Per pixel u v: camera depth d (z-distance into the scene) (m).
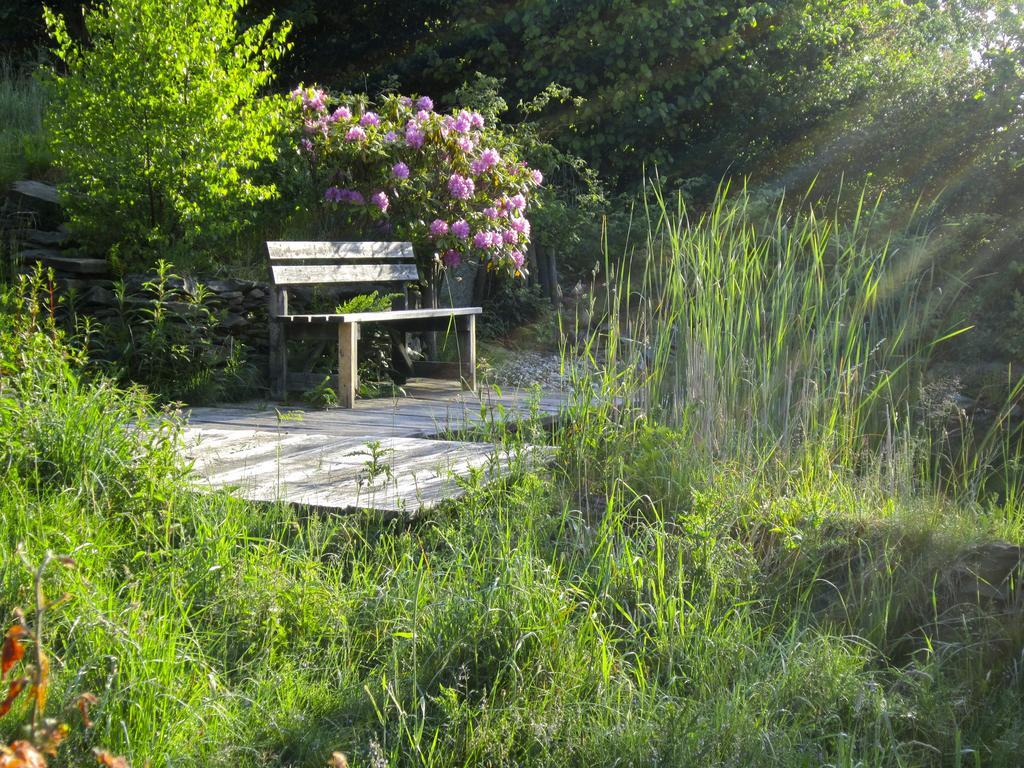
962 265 10.31
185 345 7.22
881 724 3.06
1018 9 15.04
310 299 8.66
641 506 4.50
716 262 5.42
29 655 2.65
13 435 3.87
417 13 15.26
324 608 3.40
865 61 14.13
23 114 10.84
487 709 2.88
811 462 4.79
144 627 2.92
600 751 2.80
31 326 4.89
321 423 6.47
